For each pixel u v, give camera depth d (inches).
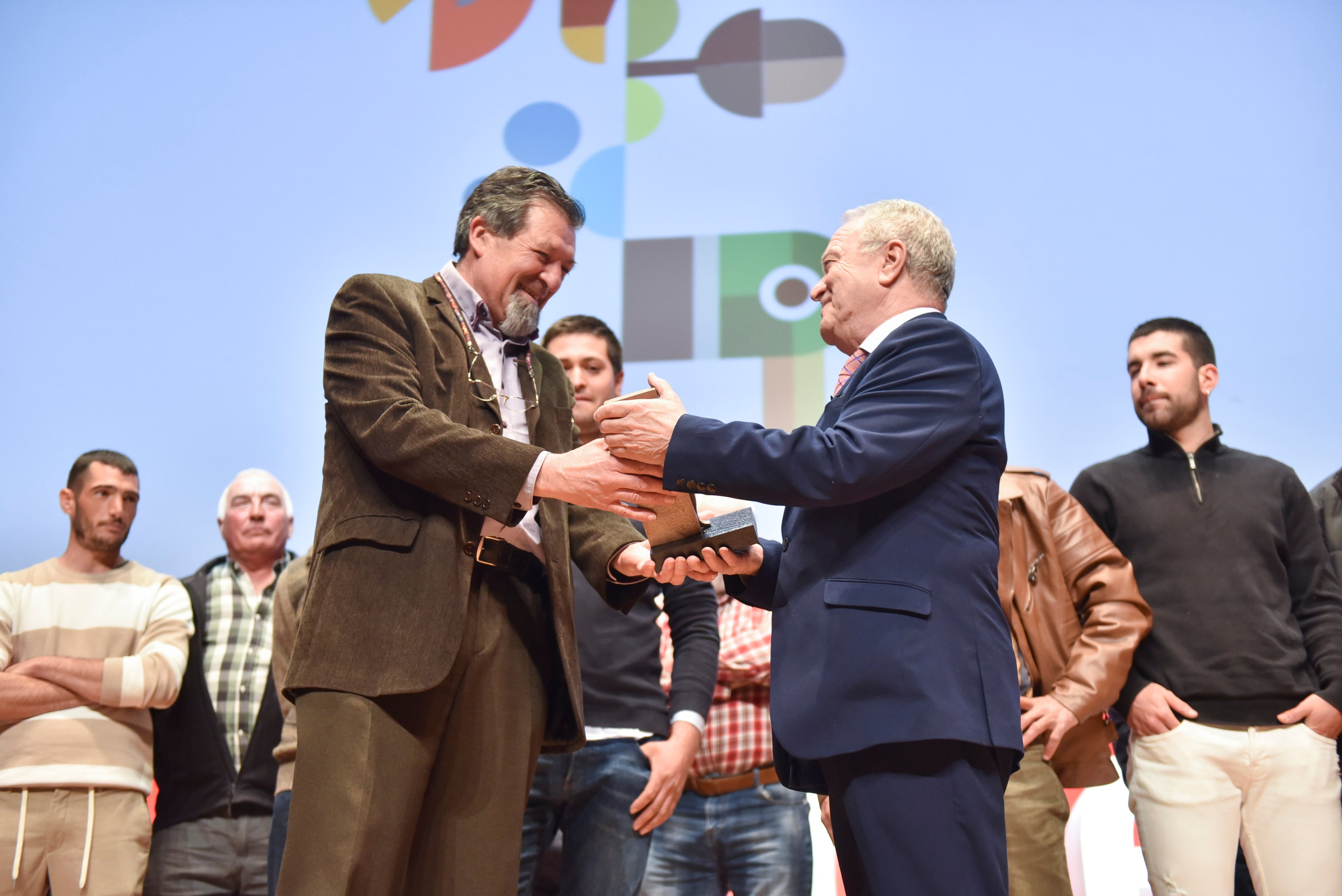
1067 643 95.0
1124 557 99.9
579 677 65.3
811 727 55.7
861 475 55.3
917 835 53.6
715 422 58.8
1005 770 57.2
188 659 113.0
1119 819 114.3
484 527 63.1
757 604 67.6
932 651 55.1
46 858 104.2
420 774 57.3
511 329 68.1
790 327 152.2
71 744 106.0
